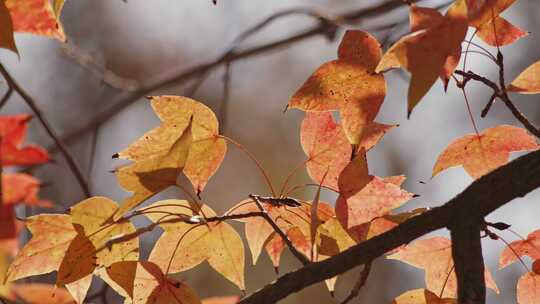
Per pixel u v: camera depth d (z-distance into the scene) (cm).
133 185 168
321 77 175
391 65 166
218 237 182
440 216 171
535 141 181
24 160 151
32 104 208
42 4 170
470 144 182
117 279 175
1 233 151
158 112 177
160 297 178
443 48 164
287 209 181
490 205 170
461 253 171
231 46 249
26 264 177
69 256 175
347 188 175
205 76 273
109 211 175
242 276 183
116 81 283
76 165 210
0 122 152
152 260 181
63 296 188
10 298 187
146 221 347
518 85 175
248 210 181
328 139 179
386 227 178
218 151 178
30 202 152
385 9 260
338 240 179
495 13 175
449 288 184
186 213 179
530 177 170
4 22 166
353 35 175
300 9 246
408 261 184
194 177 178
